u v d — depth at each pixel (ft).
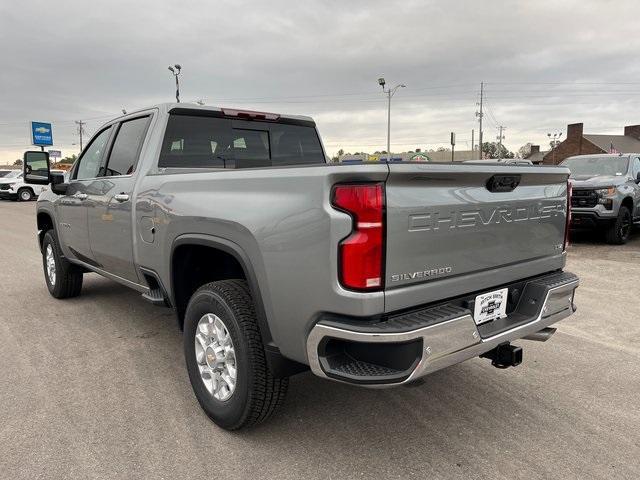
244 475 8.59
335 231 7.34
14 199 100.68
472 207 8.63
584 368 13.15
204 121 13.53
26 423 10.24
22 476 8.52
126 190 12.97
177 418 10.48
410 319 7.65
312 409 10.87
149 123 13.20
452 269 8.41
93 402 11.16
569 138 206.90
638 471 8.75
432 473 8.64
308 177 7.71
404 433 9.93
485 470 8.73
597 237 36.73
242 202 8.95
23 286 22.25
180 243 10.61
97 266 16.01
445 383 12.19
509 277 9.60
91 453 9.20
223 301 9.45
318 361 7.73
